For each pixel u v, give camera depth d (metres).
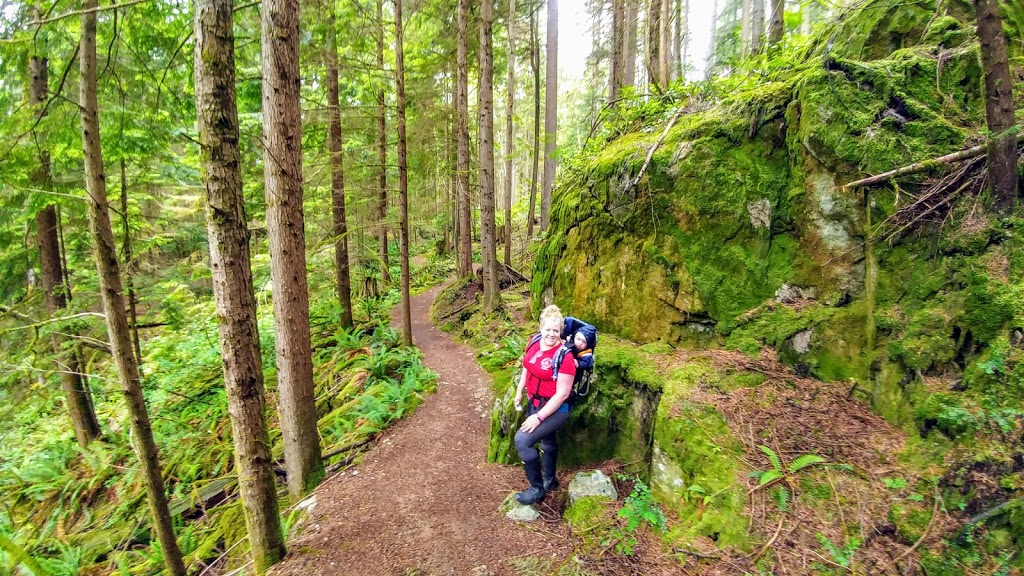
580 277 6.94
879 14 5.00
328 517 4.62
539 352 4.24
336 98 9.69
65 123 5.04
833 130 4.49
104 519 6.98
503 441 5.43
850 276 4.40
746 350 4.64
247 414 3.66
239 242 3.44
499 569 3.52
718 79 6.73
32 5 4.46
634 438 4.64
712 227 5.34
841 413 3.75
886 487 3.06
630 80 14.96
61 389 7.45
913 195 3.94
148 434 4.15
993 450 2.79
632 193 6.07
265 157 5.35
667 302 5.55
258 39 6.76
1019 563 2.41
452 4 13.20
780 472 3.32
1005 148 3.36
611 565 3.28
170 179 8.89
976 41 4.24
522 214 30.05
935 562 2.61
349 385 8.70
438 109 12.88
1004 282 3.26
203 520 6.20
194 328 12.03
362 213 13.72
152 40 5.42
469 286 14.73
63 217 8.31
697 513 3.44
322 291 13.02
